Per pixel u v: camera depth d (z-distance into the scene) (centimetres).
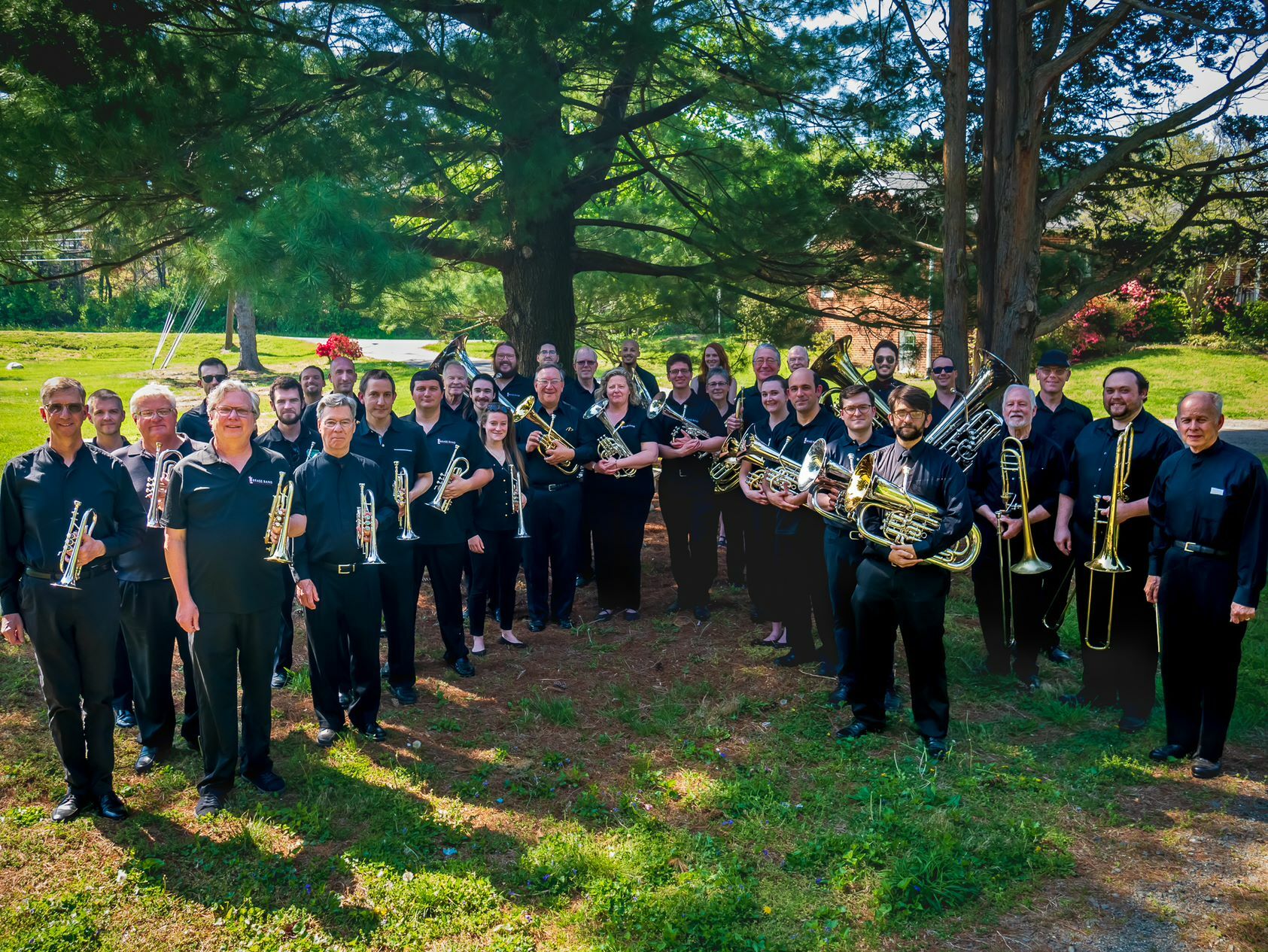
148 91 716
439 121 809
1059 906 357
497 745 497
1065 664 621
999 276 862
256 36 761
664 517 716
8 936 336
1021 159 845
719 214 1028
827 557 531
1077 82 999
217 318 4584
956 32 855
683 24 917
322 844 399
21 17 671
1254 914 349
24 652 613
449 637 593
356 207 688
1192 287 2517
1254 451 1402
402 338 4756
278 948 331
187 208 787
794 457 585
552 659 627
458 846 399
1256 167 941
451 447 593
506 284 1061
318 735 496
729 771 468
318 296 638
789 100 998
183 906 355
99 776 418
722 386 734
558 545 687
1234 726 514
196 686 420
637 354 837
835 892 366
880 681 496
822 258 1057
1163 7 866
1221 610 451
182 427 604
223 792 427
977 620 710
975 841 395
